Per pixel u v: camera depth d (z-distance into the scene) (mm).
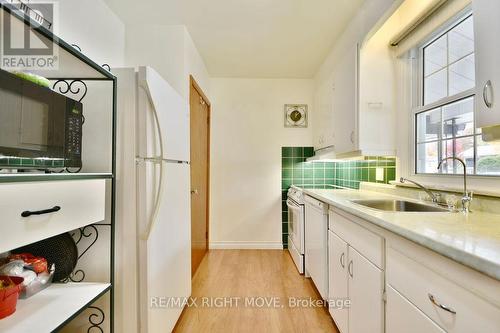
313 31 2432
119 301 1277
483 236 806
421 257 862
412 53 1848
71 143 1032
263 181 3578
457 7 1392
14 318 902
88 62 1008
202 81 3053
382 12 1692
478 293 647
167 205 1540
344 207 1497
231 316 1916
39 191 834
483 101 987
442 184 1571
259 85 3586
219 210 3568
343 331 1582
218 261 3070
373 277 1189
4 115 767
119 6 2064
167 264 1544
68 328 1257
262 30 2414
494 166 1298
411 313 916
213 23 2303
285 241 3566
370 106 1916
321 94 2986
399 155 1917
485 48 972
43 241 1207
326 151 2770
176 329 1760
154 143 1385
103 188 1182
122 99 1292
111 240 1222
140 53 2326
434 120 1728
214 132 3570
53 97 946
